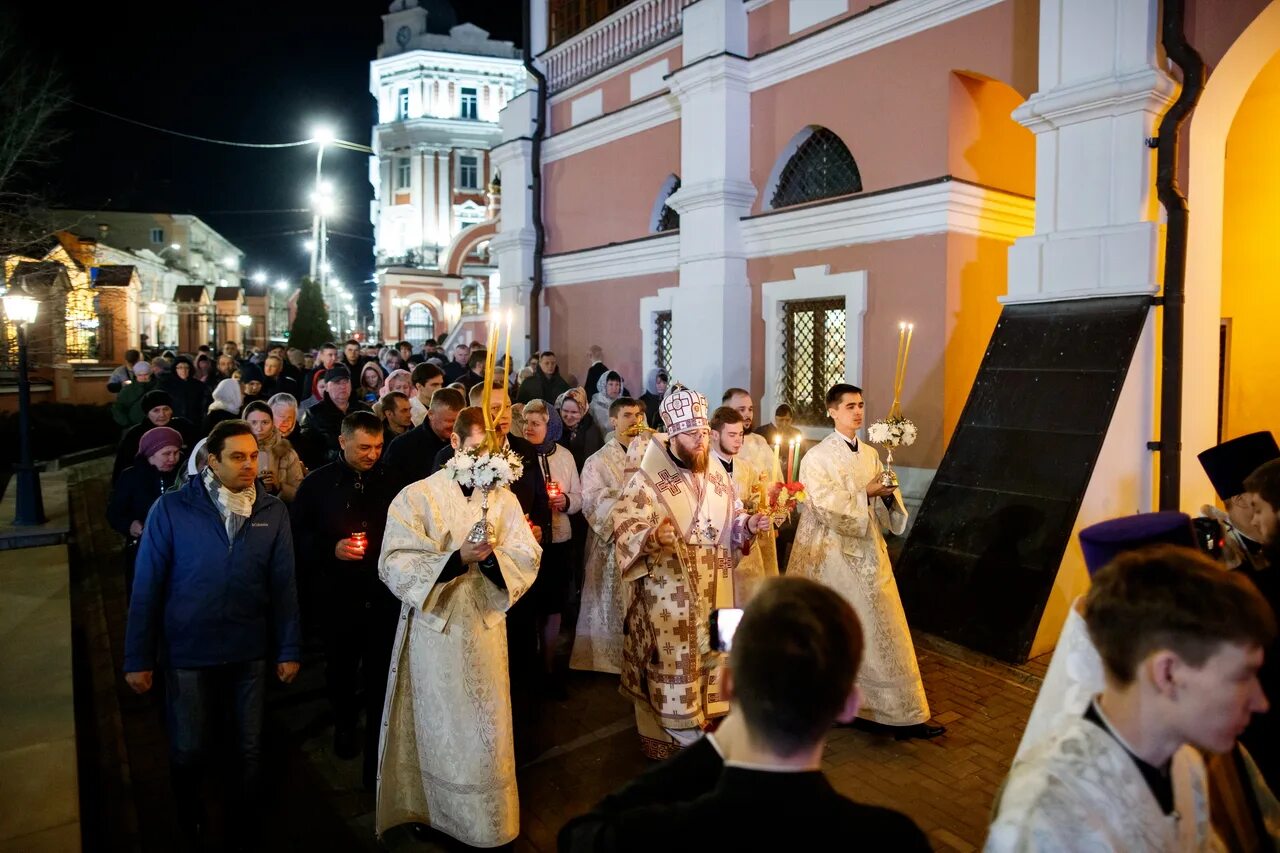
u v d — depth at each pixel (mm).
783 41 10469
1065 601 6426
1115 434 6656
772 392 10711
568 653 6859
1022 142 9492
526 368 12297
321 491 5117
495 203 39750
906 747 5043
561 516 6055
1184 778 1821
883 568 5227
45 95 22594
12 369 20156
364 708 5918
